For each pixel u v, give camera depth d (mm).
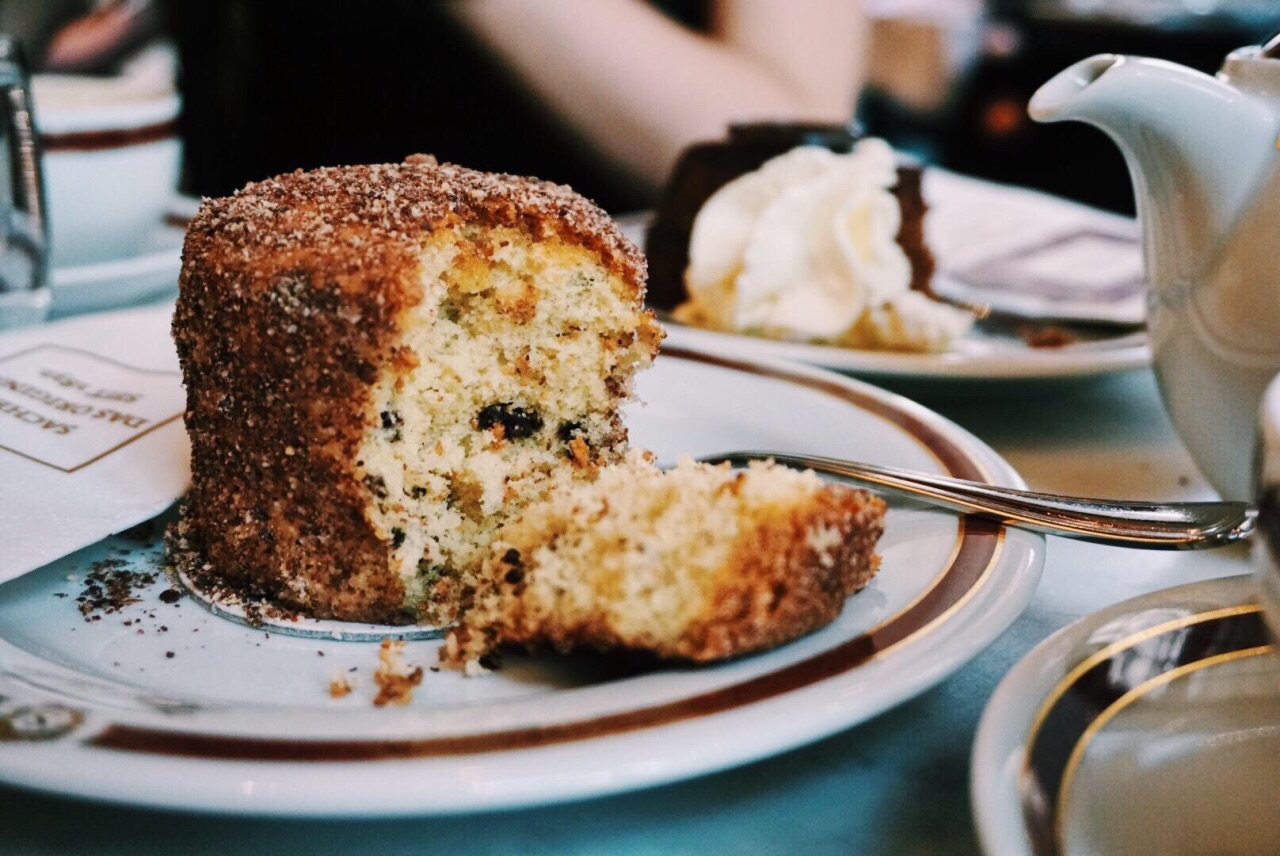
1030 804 130
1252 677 153
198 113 599
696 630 160
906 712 168
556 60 589
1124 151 216
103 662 179
